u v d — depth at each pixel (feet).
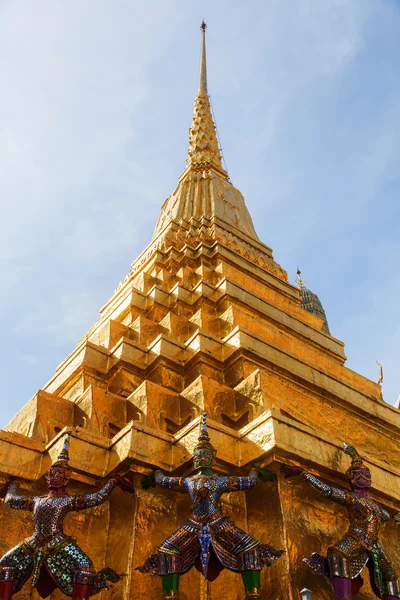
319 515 40.55
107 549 39.99
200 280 77.25
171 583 31.58
